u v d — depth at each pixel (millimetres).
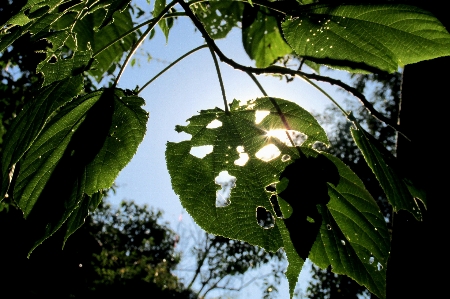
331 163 353
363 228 351
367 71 374
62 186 315
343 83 338
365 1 329
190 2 360
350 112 361
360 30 352
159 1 456
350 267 353
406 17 328
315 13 357
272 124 362
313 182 343
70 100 312
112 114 329
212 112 364
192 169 348
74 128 329
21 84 2174
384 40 351
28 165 320
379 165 363
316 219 326
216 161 351
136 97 337
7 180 308
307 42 376
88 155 317
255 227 335
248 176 349
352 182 350
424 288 441
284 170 349
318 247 358
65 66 338
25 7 311
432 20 324
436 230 444
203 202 340
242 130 362
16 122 322
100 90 337
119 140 322
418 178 387
